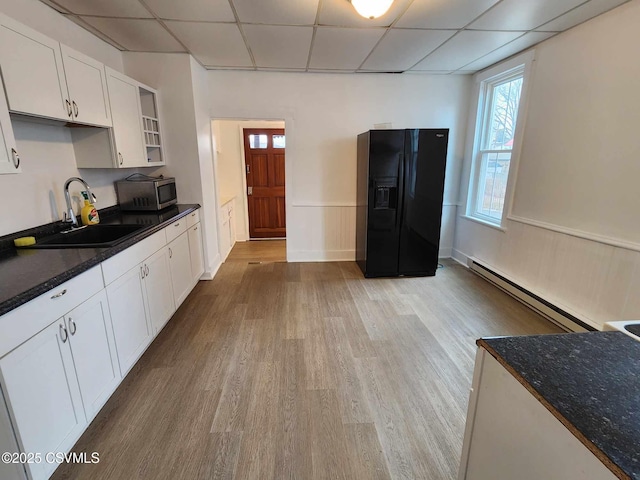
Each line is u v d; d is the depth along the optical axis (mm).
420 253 3797
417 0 2100
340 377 2070
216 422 1715
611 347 985
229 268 4168
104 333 1728
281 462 1488
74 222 2312
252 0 2082
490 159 3766
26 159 2016
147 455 1521
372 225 3680
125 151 2633
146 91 3115
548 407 742
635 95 2090
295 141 4027
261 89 3826
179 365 2191
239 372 2121
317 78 3857
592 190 2408
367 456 1519
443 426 1694
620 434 657
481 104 3812
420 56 3230
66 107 1953
